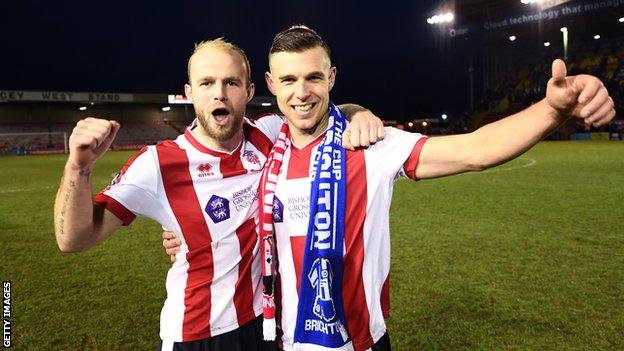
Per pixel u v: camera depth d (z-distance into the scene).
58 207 1.58
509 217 6.79
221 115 1.85
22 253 5.58
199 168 1.88
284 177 1.76
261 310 1.99
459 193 9.12
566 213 6.96
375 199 1.72
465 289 4.02
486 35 37.75
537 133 1.47
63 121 40.91
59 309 3.85
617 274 4.28
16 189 11.58
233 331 1.93
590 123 1.31
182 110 46.31
